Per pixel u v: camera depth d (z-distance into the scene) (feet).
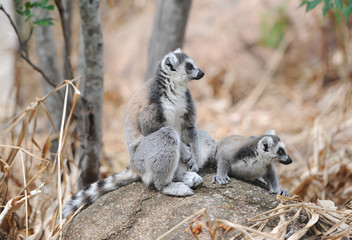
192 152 30.78
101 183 30.58
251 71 75.87
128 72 80.89
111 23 88.53
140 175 29.32
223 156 30.55
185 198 27.20
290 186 41.04
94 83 34.40
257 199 26.99
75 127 40.78
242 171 30.68
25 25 48.19
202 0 84.58
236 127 61.16
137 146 30.25
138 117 30.14
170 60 29.99
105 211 27.73
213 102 71.10
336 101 60.39
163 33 41.29
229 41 78.43
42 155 33.68
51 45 43.11
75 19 84.43
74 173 38.83
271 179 30.50
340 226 25.91
